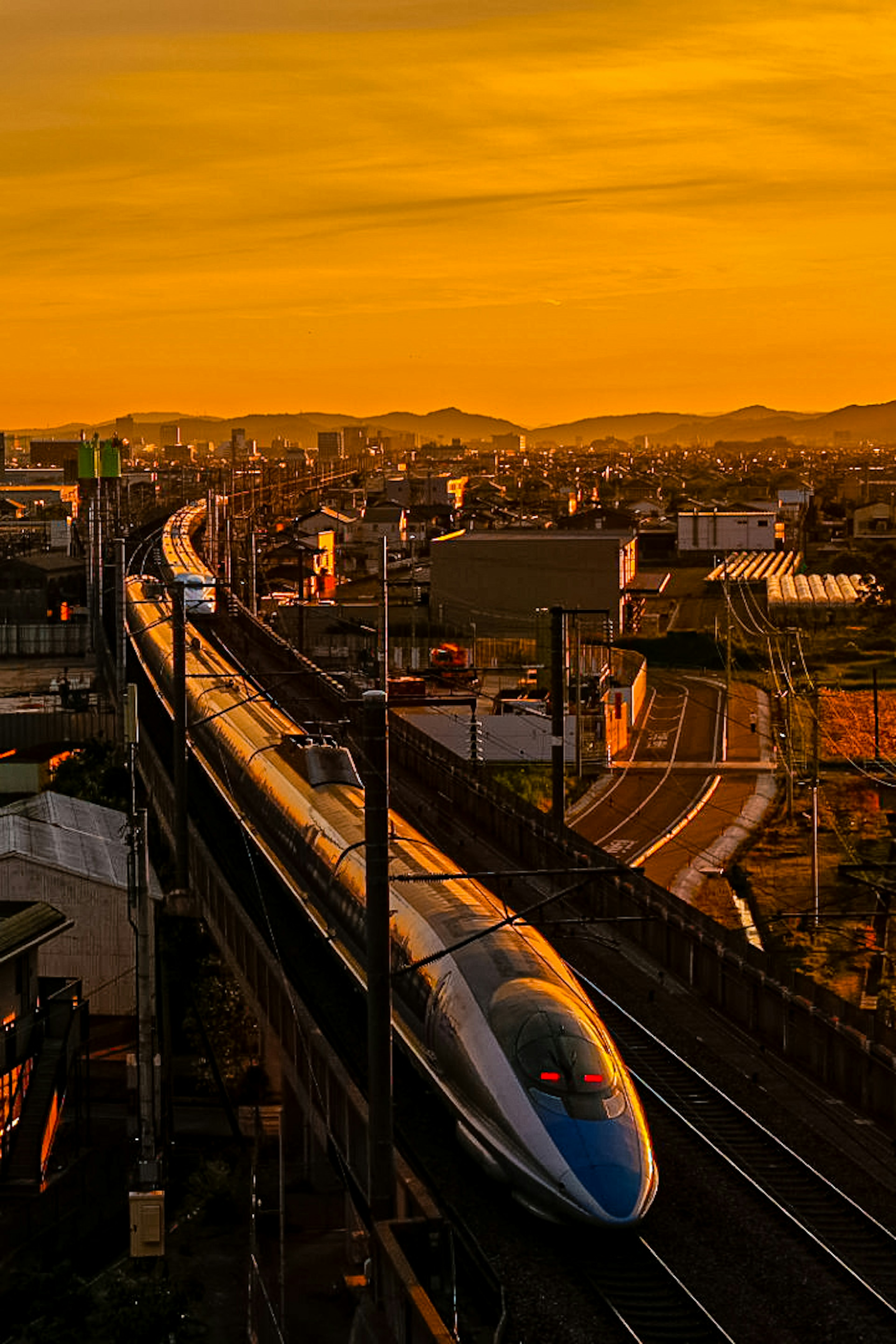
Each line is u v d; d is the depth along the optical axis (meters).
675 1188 29.48
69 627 127.50
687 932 42.78
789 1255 26.69
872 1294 25.08
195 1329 32.81
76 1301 33.00
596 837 77.06
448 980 32.41
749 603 158.00
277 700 87.56
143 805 72.00
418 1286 24.39
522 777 86.19
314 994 41.31
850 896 65.81
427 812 65.19
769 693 117.00
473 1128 29.41
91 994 50.22
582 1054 29.09
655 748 99.06
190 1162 43.09
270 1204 40.41
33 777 77.00
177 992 50.81
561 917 49.31
